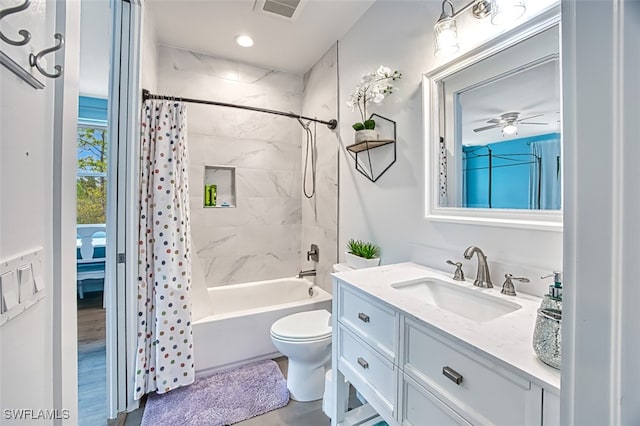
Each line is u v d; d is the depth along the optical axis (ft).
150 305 5.90
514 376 2.20
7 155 1.80
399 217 5.76
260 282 9.54
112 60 5.43
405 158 5.57
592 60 1.37
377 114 6.29
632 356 1.26
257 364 7.22
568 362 1.49
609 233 1.32
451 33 4.40
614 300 1.30
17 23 1.86
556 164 3.35
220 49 8.52
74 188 2.68
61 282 2.46
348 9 6.70
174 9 6.76
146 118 5.92
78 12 2.71
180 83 8.46
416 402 3.14
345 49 7.62
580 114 1.42
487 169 4.13
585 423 1.41
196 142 8.75
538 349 2.23
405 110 5.56
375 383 3.77
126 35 5.50
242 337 7.14
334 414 4.76
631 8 1.28
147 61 6.32
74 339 2.68
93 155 12.43
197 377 6.64
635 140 1.26
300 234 10.31
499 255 3.98
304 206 10.12
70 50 2.56
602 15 1.34
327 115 8.57
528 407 2.12
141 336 5.69
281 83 9.86
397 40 5.76
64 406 2.49
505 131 3.89
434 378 2.93
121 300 5.53
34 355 2.12
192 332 6.46
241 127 9.32
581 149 1.42
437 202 4.93
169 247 5.93
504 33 3.79
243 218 9.46
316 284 9.35
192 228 8.77
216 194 9.26
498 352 2.36
